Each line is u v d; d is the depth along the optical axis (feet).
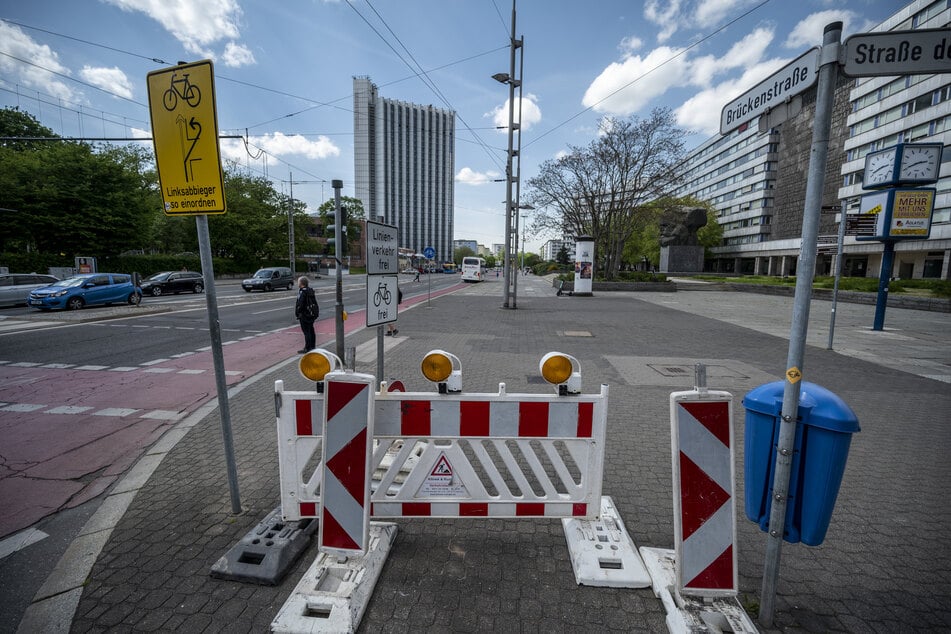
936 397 20.88
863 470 13.33
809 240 6.57
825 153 6.50
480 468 13.30
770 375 24.98
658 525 10.35
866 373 25.62
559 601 7.92
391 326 38.60
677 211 102.17
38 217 91.20
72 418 17.93
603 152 95.09
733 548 7.55
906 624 7.54
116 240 104.01
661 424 17.04
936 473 13.16
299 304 31.09
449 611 7.63
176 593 8.07
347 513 8.38
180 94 9.34
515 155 65.31
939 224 128.47
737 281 109.70
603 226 109.81
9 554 9.36
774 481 7.10
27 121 129.70
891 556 9.37
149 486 12.03
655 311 59.82
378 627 7.28
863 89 161.79
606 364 27.50
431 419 9.29
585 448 9.59
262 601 7.88
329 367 9.02
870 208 43.27
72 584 8.30
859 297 71.97
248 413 18.22
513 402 9.26
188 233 158.81
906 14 139.54
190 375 24.81
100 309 56.18
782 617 7.64
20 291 57.77
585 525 9.64
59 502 11.58
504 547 9.46
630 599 8.02
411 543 9.55
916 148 40.24
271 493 11.66
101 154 105.91
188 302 68.03
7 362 27.78
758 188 249.55
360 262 259.19
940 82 129.70
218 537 9.75
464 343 34.83
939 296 63.52
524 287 125.70
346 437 8.33
